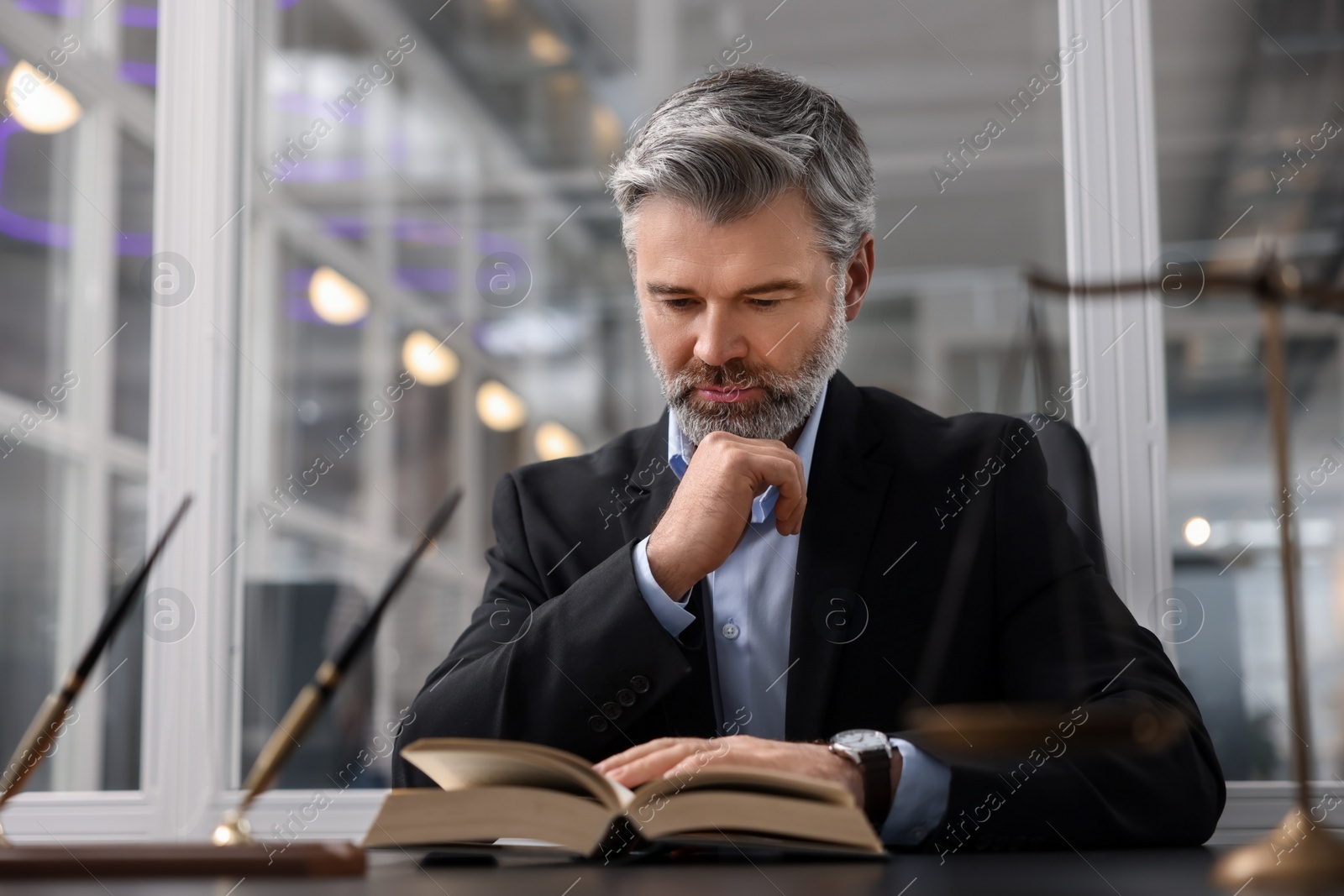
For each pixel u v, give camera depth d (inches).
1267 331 31.6
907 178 113.3
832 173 49.9
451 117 159.9
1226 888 25.4
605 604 43.8
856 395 55.4
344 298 162.9
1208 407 81.4
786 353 49.4
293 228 157.2
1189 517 78.8
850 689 47.9
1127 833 36.5
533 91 154.9
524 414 175.2
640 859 33.9
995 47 110.7
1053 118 78.6
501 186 166.6
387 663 138.3
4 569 114.8
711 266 48.3
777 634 49.8
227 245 77.4
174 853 29.4
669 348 50.1
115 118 118.6
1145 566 67.3
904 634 48.7
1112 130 70.6
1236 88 89.4
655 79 144.9
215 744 72.0
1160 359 68.5
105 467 119.2
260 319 150.6
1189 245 89.2
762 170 47.7
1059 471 57.4
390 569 157.2
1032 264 110.7
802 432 52.9
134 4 116.2
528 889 25.8
